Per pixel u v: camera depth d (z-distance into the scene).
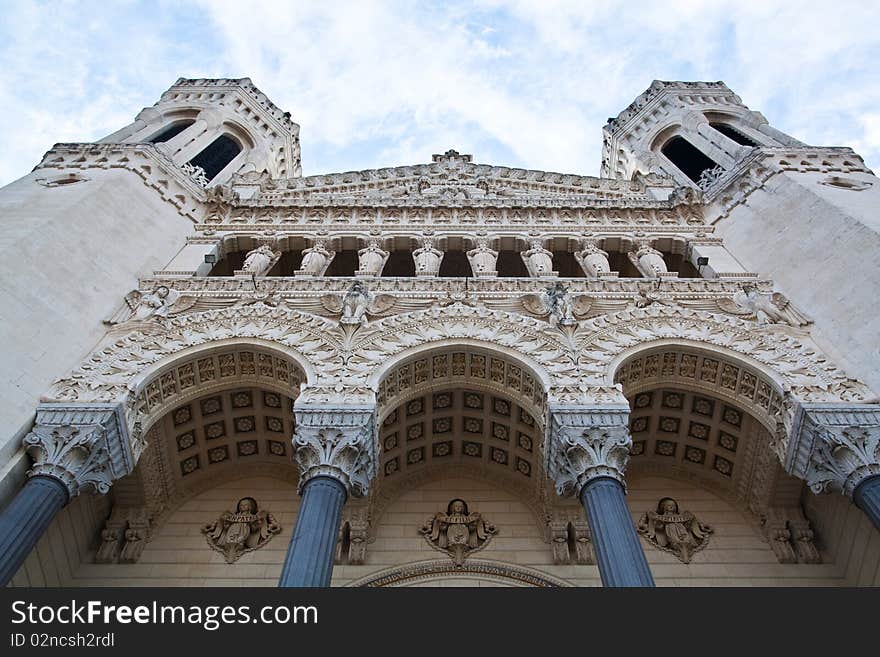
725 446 17.86
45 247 17.27
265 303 18.77
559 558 16.09
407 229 24.77
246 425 18.09
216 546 16.69
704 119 35.31
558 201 26.77
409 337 16.89
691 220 25.89
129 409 14.62
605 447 13.77
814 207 20.59
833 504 16.25
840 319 17.25
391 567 16.08
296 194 30.11
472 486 18.34
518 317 17.88
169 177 24.80
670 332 17.33
